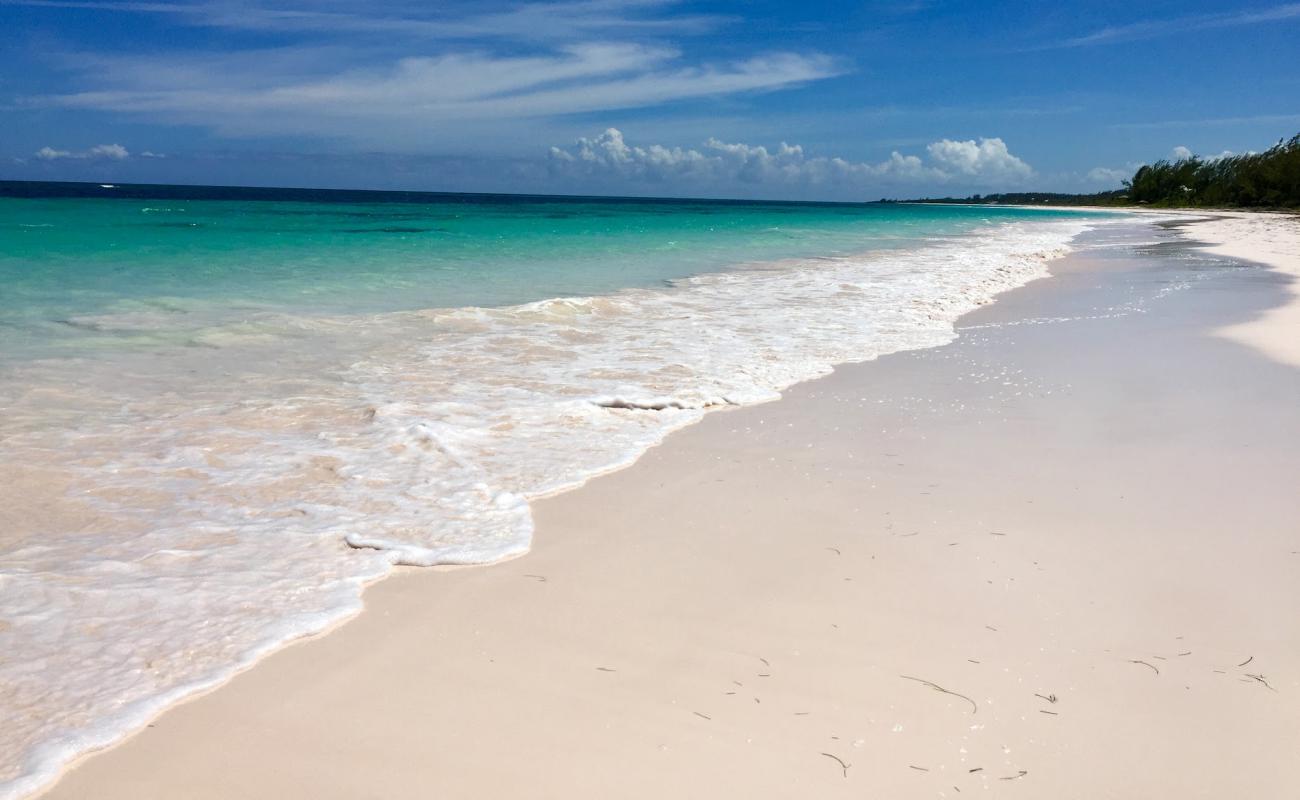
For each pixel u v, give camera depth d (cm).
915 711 269
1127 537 402
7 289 1064
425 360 763
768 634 315
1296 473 489
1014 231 3969
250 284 1217
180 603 328
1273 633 315
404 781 237
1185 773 242
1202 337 929
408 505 432
